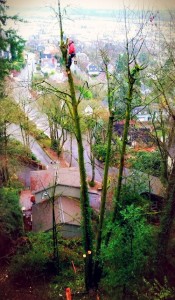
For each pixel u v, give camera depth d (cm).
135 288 1680
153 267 1736
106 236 1727
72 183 2648
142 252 1703
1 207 2208
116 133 3170
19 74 3869
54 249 2022
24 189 3247
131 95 1548
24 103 3684
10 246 2198
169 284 1700
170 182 1686
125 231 1579
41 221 2406
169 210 1689
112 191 2327
